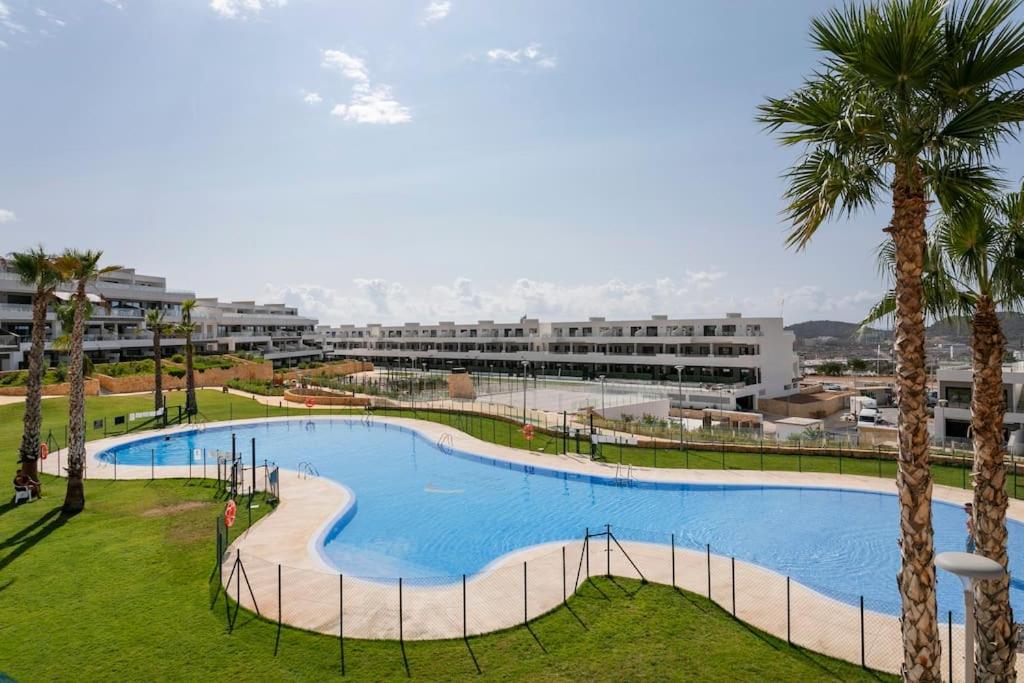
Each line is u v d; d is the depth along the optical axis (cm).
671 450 3650
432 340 10688
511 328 9875
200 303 10462
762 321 7119
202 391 6688
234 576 1706
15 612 1484
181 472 3102
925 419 905
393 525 2520
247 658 1290
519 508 2748
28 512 2338
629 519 2573
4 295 6531
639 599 1585
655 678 1227
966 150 874
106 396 5947
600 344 8506
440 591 1645
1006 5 780
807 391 7900
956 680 1220
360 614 1495
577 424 4403
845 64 873
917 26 771
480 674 1240
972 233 1012
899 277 902
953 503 2550
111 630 1398
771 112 962
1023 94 844
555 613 1505
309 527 2191
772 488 2888
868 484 2866
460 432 4459
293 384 7362
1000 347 1027
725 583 1694
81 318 2395
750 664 1277
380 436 4550
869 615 1515
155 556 1858
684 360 7338
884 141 882
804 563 2078
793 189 973
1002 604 1020
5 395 5272
